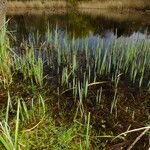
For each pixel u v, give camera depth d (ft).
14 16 39.04
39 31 28.40
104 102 12.90
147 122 11.43
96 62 17.22
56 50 20.20
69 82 14.85
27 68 15.87
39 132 10.18
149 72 16.88
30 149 9.27
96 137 10.18
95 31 31.07
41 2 49.21
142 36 28.78
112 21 40.63
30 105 11.91
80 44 22.74
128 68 17.46
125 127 11.03
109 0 54.13
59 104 12.34
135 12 51.83
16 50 19.86
